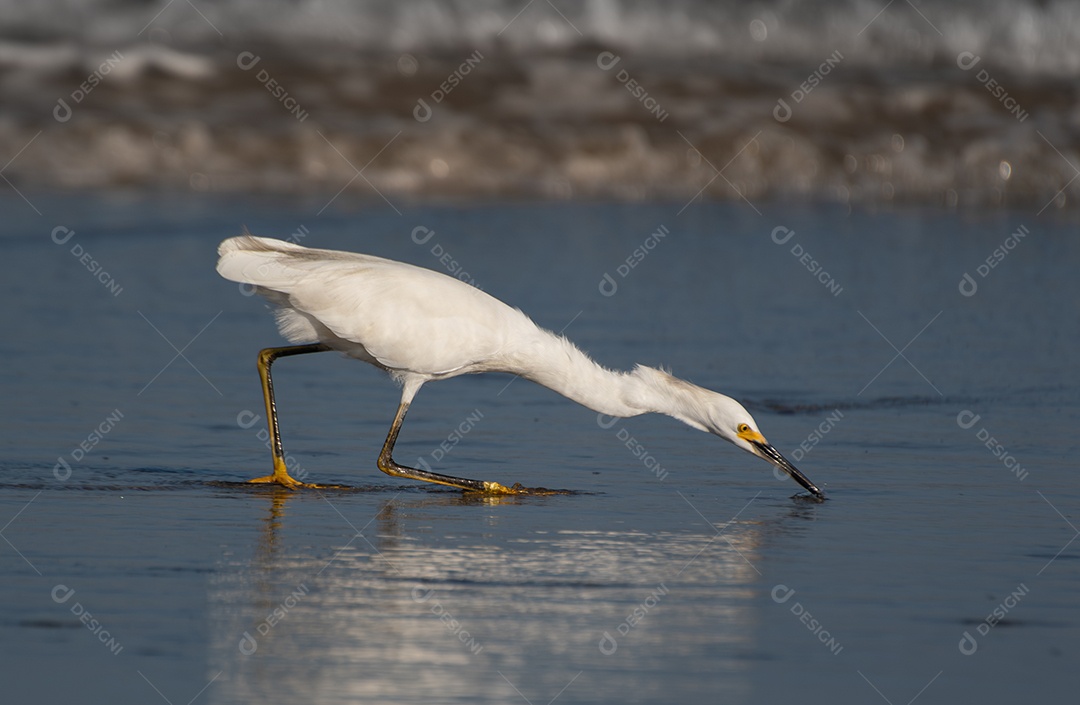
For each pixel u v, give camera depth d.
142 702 6.92
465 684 7.22
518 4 35.53
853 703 7.09
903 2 36.59
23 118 27.61
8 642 7.59
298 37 34.75
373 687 7.15
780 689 7.25
